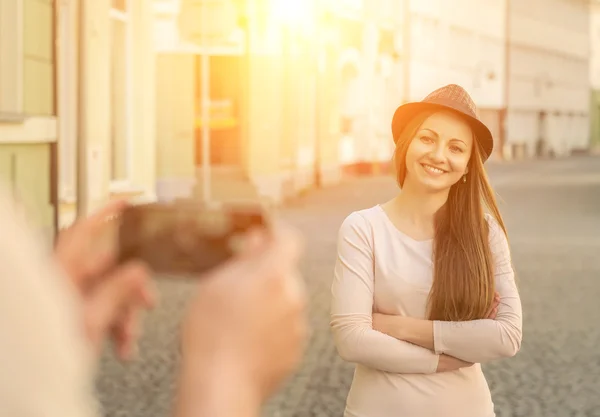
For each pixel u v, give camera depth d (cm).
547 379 663
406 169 277
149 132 1531
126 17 1471
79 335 52
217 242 66
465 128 270
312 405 586
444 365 263
